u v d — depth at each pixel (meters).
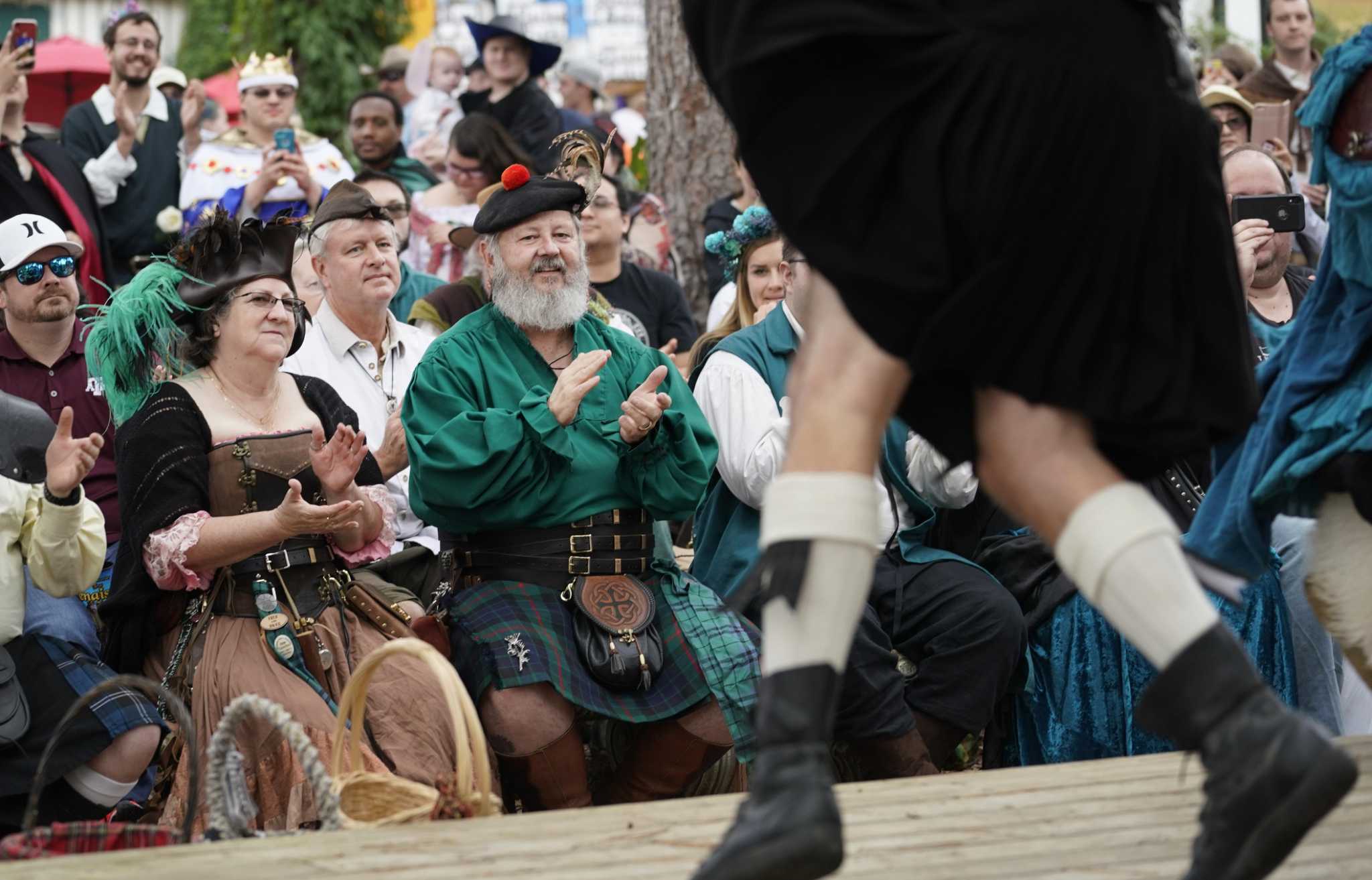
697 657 4.49
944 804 2.89
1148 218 2.03
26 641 4.38
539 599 4.48
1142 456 2.16
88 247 7.24
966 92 1.96
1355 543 3.10
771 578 2.00
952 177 1.97
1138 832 2.71
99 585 5.16
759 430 4.98
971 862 2.55
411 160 9.20
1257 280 5.75
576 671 4.37
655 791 4.51
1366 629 3.13
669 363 4.96
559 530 4.55
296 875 2.56
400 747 4.18
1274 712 1.94
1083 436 2.06
